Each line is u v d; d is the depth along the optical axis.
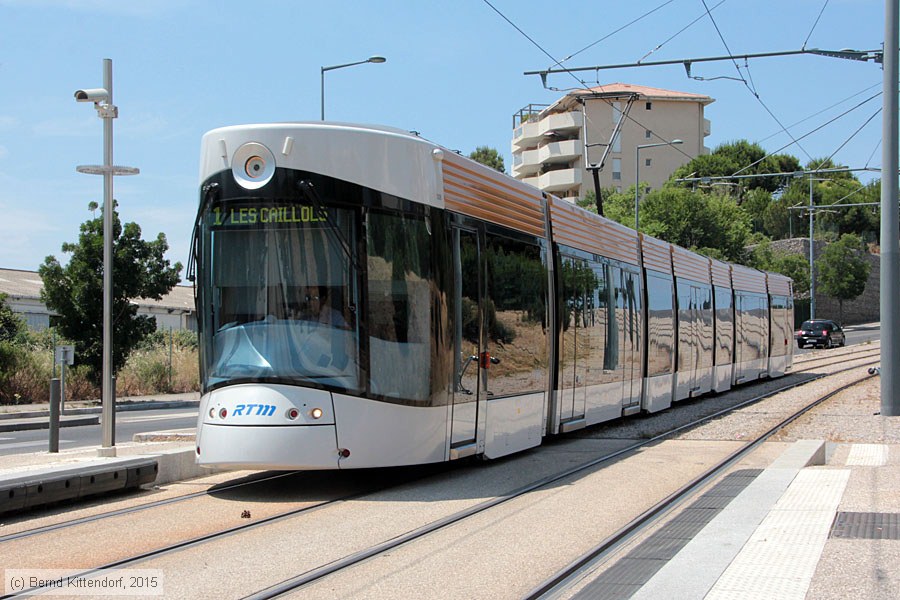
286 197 9.58
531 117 89.88
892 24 17.19
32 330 31.98
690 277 21.52
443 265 10.23
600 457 12.47
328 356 9.31
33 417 23.41
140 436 14.58
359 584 6.07
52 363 28.47
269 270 9.55
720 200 68.31
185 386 33.88
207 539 7.47
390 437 9.48
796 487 9.11
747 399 22.23
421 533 7.64
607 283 15.90
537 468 11.50
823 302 82.31
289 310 9.45
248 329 9.51
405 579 6.20
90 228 28.03
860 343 57.72
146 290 28.27
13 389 27.16
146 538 7.52
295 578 6.19
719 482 9.87
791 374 32.81
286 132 9.66
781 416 17.52
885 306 17.23
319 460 9.12
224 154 9.82
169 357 34.06
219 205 9.80
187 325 51.69
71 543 7.34
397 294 9.71
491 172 11.73
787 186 96.50
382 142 9.83
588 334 14.80
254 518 8.37
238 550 7.05
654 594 5.44
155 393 32.69
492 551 7.00
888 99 17.20
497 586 6.01
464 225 10.84
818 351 51.47
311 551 7.00
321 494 9.73
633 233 17.72
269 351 9.37
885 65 17.20
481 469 11.45
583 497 9.38
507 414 11.77
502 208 11.92
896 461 11.52
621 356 16.48
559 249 13.74
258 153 9.68
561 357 13.58
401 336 9.70
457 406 10.42
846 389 24.42
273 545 7.22
